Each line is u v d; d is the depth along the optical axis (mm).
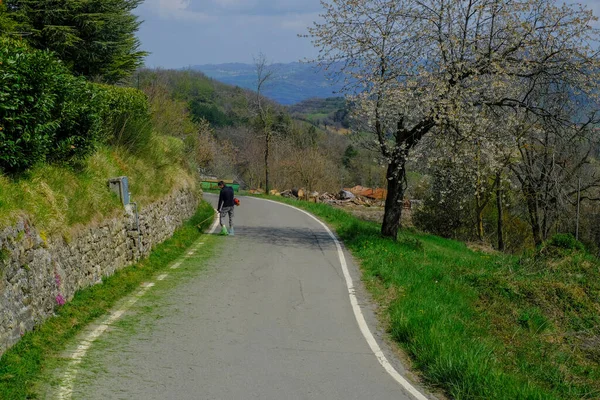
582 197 26719
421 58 16547
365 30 16953
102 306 8547
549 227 27906
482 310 11172
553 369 8617
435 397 5949
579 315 12656
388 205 18281
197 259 13109
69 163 10352
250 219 22219
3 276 6129
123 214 11031
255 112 39250
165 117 31859
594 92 15789
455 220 29156
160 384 5762
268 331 7824
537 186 25891
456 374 6309
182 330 7641
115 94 14992
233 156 59125
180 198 17500
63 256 8070
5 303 6086
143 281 10578
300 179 51281
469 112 16062
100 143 12391
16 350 6102
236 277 11273
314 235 18312
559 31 15297
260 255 13984
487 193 27812
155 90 34656
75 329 7340
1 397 5066
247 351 6945
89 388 5555
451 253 19766
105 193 10828
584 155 26312
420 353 7062
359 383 6141
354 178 63625
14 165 7973
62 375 5848
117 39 26844
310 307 9250
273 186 53062
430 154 17016
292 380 6102
